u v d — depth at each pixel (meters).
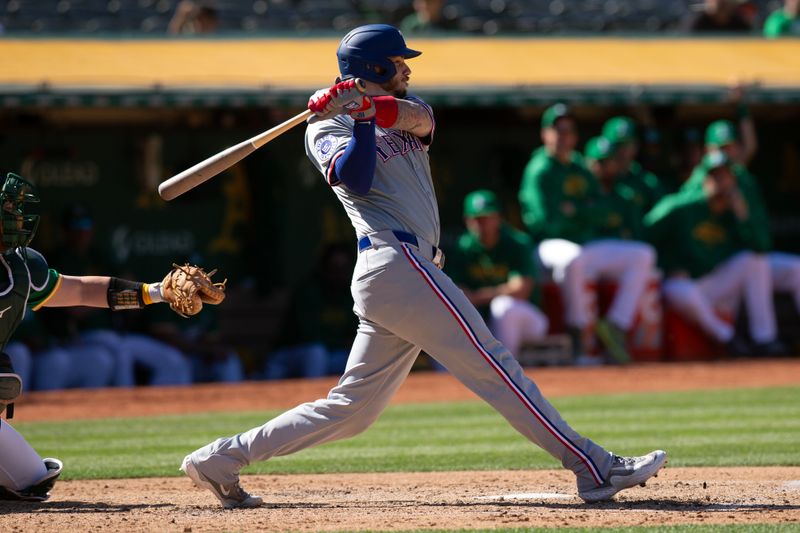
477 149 52.06
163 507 15.62
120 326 40.09
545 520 13.86
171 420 29.53
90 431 27.36
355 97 13.83
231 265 49.59
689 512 14.39
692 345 45.28
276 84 42.25
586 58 49.00
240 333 49.06
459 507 15.26
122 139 48.62
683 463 20.22
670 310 45.19
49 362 37.88
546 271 42.72
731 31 55.06
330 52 47.56
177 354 40.72
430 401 33.59
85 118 47.94
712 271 45.78
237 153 14.19
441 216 51.94
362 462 21.34
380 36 14.68
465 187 52.00
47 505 16.02
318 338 42.78
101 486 18.47
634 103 44.97
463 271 41.59
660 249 46.16
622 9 64.81
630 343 43.81
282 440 14.96
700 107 52.12
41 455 23.05
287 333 43.34
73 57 44.72
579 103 44.59
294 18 59.56
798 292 47.72
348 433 15.05
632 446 22.80
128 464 21.38
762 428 25.69
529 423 14.58
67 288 15.05
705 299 45.25
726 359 45.16
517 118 51.94
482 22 60.09
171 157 49.28
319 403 14.94
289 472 20.09
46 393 36.72
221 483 15.12
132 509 15.45
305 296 42.94
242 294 49.28
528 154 52.41
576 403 31.55
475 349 14.31
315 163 14.91
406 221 14.51
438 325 14.27
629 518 13.94
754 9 56.91
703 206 45.62
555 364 41.84
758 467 19.70
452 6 61.69
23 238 14.47
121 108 48.12
